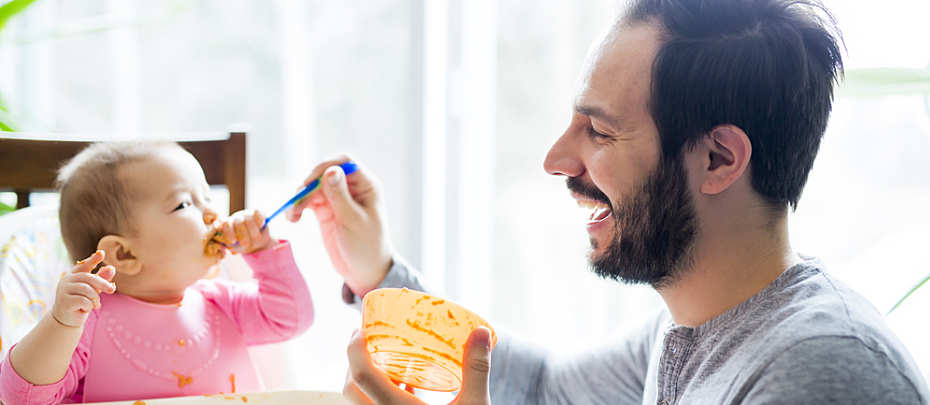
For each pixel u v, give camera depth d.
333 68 1.98
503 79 1.93
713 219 0.71
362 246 0.99
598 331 1.98
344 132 2.00
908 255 1.22
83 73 2.01
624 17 0.74
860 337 0.60
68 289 0.78
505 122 1.95
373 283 1.03
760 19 0.68
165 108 2.01
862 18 1.46
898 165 1.66
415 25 1.94
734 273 0.72
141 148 1.00
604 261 0.77
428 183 2.01
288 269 1.05
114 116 2.02
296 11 1.95
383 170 2.02
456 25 1.93
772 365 0.61
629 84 0.71
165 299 1.00
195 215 0.98
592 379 0.97
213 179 1.19
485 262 2.02
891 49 1.45
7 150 1.15
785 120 0.68
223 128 2.00
